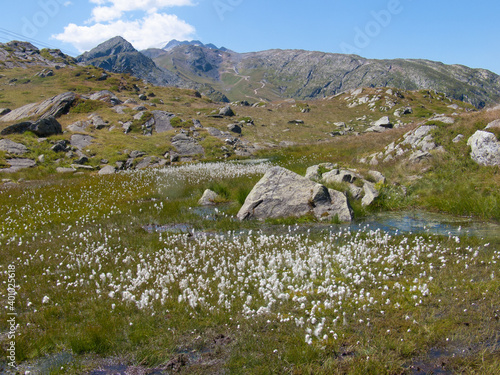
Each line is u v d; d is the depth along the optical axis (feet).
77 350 19.79
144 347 19.93
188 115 197.47
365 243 36.35
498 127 59.93
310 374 17.31
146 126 161.27
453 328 20.20
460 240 36.78
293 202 50.78
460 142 65.05
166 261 33.12
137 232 45.27
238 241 39.75
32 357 19.43
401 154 73.61
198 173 90.07
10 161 109.70
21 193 70.08
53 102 176.55
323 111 247.29
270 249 36.24
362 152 97.96
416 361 18.04
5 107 191.01
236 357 18.78
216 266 32.22
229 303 23.88
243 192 60.03
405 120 206.49
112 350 19.89
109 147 134.10
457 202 49.57
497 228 41.34
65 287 28.45
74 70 271.49
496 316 21.13
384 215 50.01
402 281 27.32
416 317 21.58
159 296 25.84
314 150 129.90
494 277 26.37
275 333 20.68
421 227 43.34
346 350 19.02
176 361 18.75
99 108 179.11
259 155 137.49
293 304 24.17
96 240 41.42
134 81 278.26
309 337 19.66
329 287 24.81
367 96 266.98
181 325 21.84
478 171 56.95
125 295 25.00
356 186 57.98
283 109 258.57
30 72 283.18
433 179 59.06
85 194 68.64
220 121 193.57
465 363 17.51
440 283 26.32
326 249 35.22
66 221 51.01
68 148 127.34
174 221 50.85
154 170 99.96
